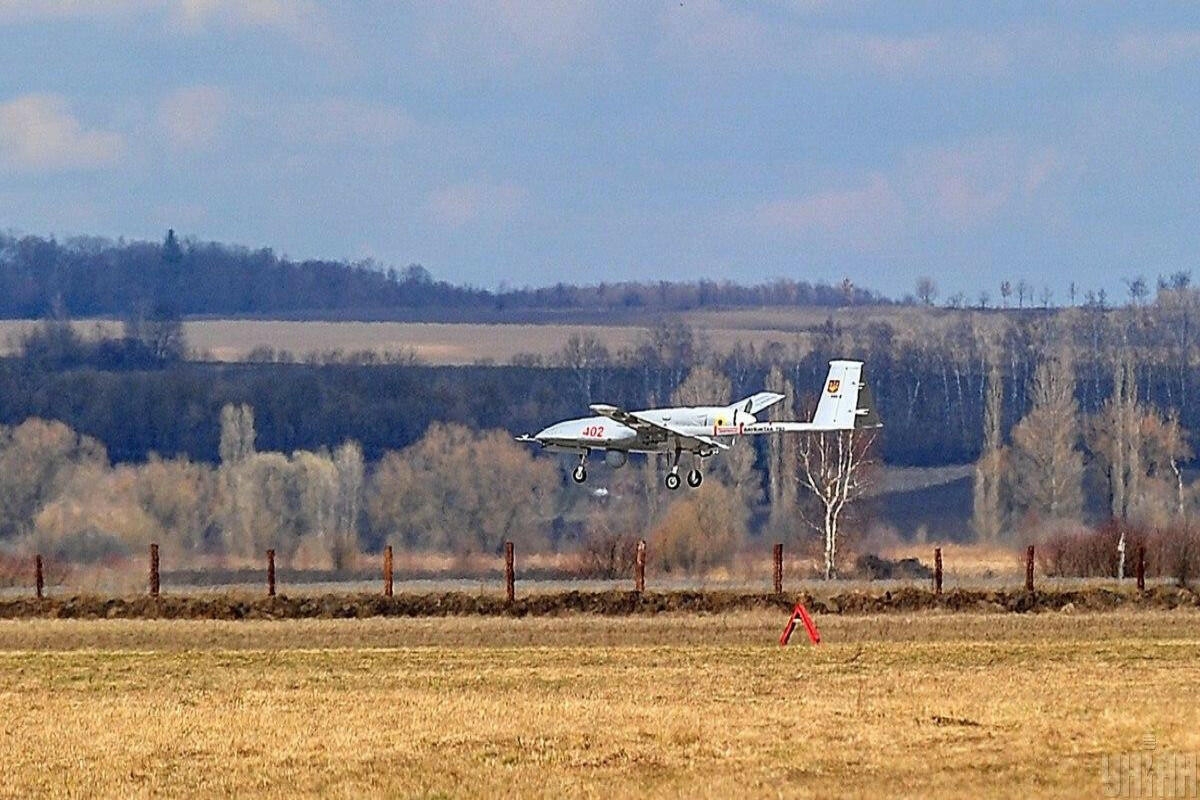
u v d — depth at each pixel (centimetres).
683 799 8931
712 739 10619
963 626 18288
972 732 10675
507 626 18538
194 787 9688
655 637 17562
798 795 8969
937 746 10238
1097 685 13025
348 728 11362
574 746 10531
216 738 11100
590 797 9075
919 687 13050
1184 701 11825
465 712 11956
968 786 9138
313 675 14588
